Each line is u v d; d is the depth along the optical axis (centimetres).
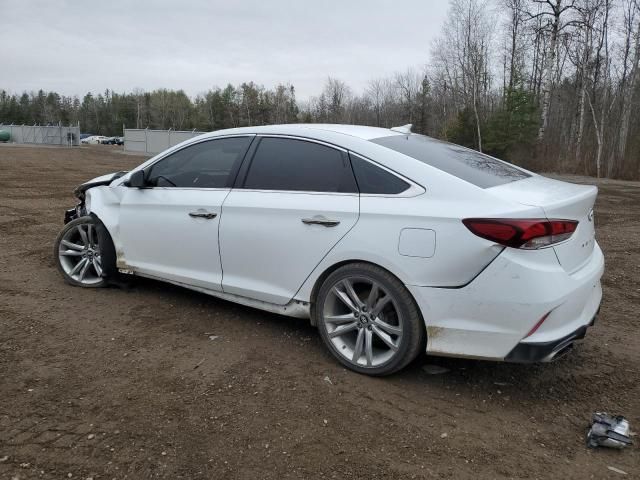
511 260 300
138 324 428
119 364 359
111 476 248
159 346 388
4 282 522
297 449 273
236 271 408
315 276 366
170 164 459
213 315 452
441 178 331
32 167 2302
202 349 386
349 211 347
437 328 321
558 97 4231
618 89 3612
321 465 261
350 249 345
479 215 307
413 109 6756
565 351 323
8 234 760
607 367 377
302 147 388
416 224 323
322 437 284
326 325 367
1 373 340
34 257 623
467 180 333
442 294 316
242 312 461
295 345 397
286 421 297
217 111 10238
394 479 253
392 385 343
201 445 273
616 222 1112
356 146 364
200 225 420
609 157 3272
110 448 269
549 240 304
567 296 305
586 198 335
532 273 298
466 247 308
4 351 371
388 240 331
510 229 298
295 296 380
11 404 305
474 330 312
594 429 283
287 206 373
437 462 266
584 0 3462
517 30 4225
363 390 334
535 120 3725
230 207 402
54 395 316
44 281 530
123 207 473
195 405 311
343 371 359
